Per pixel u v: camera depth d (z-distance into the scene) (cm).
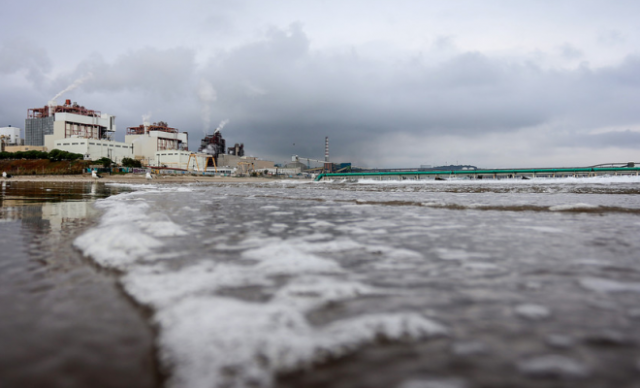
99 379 124
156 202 1067
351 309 192
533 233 477
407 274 268
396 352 143
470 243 404
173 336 157
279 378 123
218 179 10950
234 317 178
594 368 128
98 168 10194
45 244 381
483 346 147
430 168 17612
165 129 19962
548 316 180
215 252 344
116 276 257
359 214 752
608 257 325
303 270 277
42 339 156
